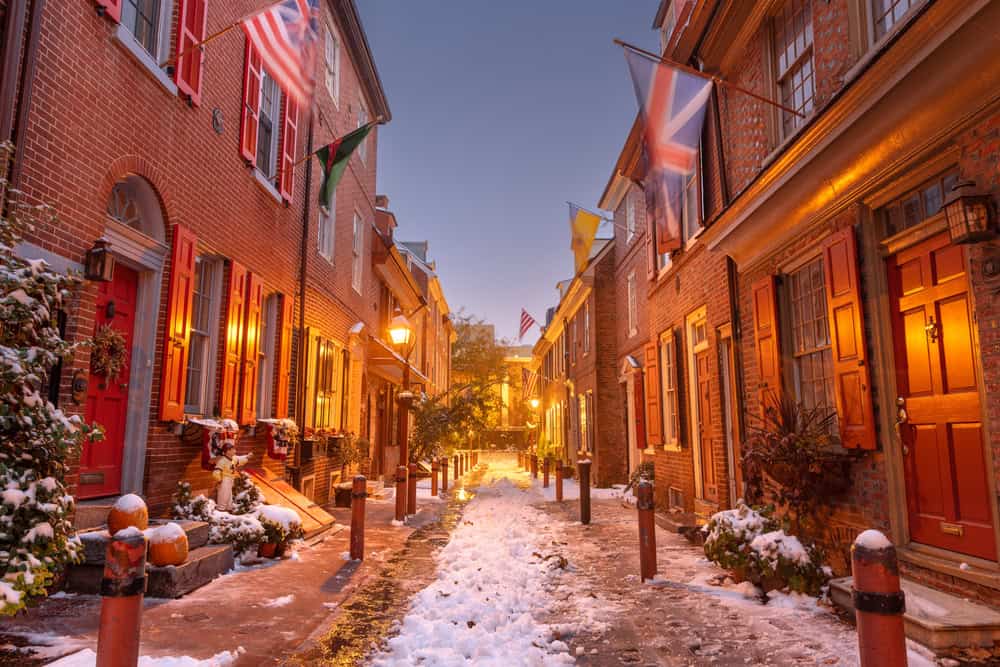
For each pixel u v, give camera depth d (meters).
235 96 8.51
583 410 23.08
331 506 13.14
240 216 8.72
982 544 4.23
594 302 20.30
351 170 15.48
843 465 5.73
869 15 5.54
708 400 10.07
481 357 46.75
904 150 4.84
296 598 5.45
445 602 5.27
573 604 5.42
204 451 6.95
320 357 12.68
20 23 4.61
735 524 5.82
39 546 3.35
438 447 23.38
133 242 6.28
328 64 13.42
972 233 3.98
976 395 4.30
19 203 3.96
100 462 6.02
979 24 3.72
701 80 7.09
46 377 3.78
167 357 6.62
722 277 8.91
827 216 6.07
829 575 5.38
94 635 4.06
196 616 4.78
